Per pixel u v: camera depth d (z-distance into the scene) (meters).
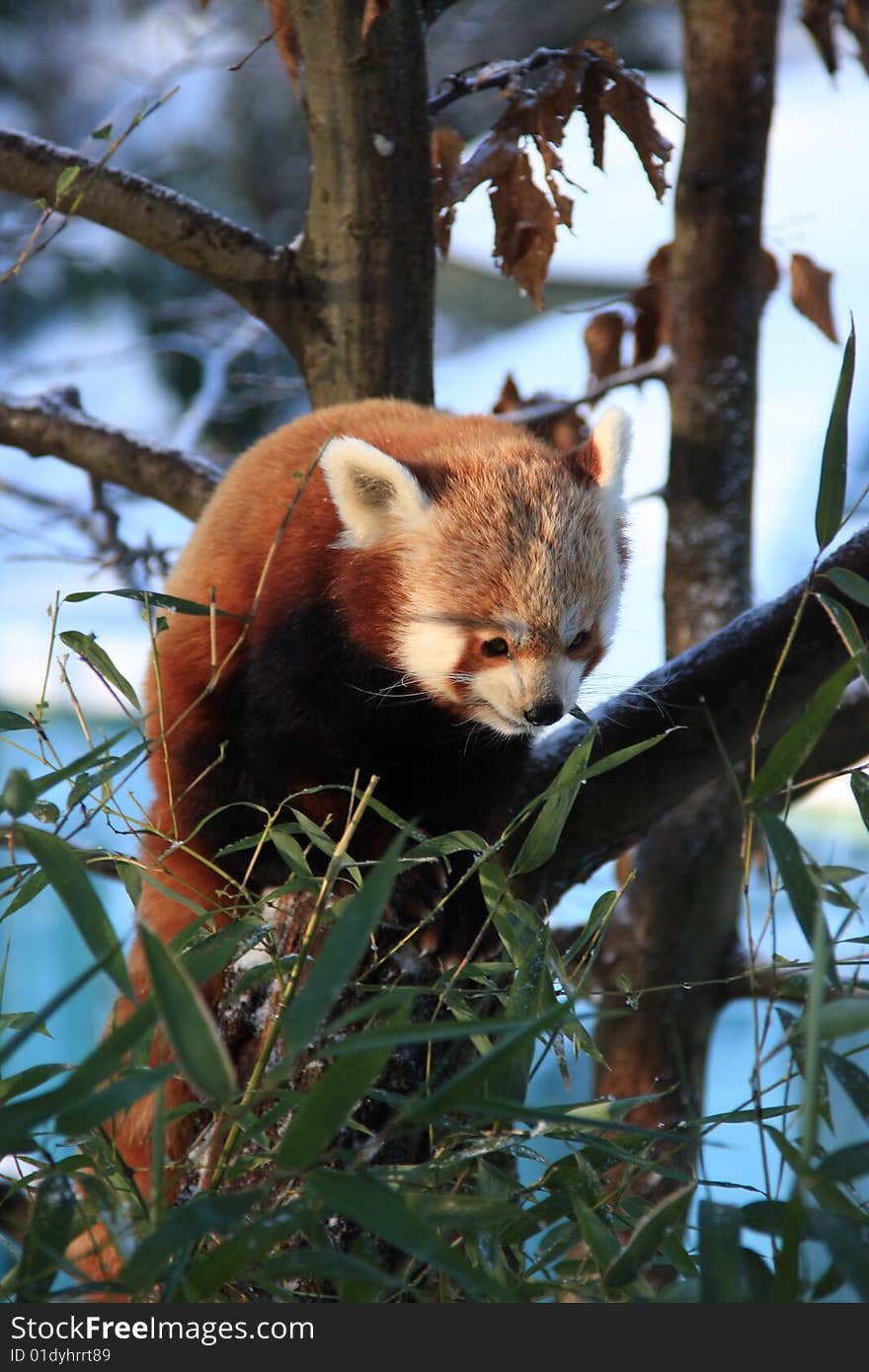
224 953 3.16
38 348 21.33
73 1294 2.47
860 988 3.63
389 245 6.57
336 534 5.29
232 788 5.27
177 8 23.95
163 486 7.21
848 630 3.29
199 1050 2.46
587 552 5.50
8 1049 2.33
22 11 25.73
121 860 3.72
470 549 5.33
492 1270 3.03
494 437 6.04
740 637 5.12
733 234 7.83
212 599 3.92
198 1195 2.97
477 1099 2.71
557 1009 2.64
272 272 6.62
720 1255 2.59
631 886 7.95
